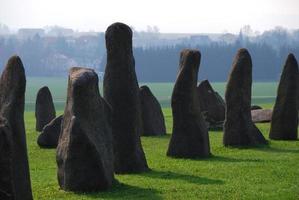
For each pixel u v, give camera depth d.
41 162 30.77
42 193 22.59
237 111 34.59
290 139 37.69
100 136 23.20
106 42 26.91
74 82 22.67
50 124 35.88
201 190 22.97
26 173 19.06
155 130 42.16
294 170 26.94
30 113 72.81
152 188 23.34
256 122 46.22
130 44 27.00
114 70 26.77
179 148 31.08
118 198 21.75
